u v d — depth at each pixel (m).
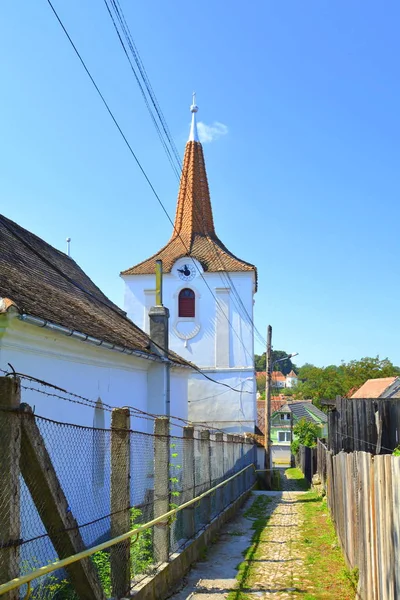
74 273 17.44
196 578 9.18
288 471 45.75
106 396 12.55
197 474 11.82
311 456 29.06
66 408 10.30
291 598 7.99
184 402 20.59
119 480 6.88
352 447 15.05
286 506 19.27
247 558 10.70
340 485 11.09
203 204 33.44
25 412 4.55
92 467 9.35
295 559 10.55
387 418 12.69
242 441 21.12
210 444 13.34
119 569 6.68
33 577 4.43
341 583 8.74
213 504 13.66
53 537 5.30
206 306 30.52
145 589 7.26
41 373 9.41
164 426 9.01
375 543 6.46
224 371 29.92
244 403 29.73
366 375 75.81
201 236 32.47
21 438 4.61
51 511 5.12
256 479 29.56
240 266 30.52
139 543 8.05
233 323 30.25
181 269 30.77
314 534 13.28
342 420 16.66
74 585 5.61
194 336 30.33
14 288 9.49
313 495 22.50
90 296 16.20
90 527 8.24
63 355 10.17
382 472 6.02
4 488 4.29
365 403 13.66
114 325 14.67
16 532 4.32
